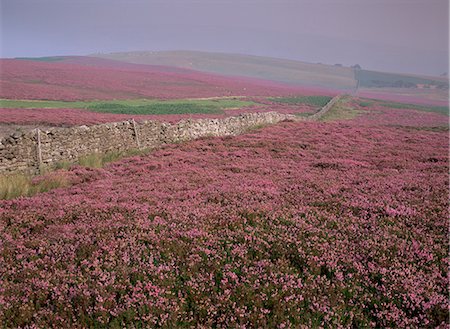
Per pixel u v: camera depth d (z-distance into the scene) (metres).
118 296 7.00
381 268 7.75
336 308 6.54
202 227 10.01
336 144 29.67
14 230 10.47
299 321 6.27
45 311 6.48
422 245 8.95
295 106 93.75
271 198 13.21
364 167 20.41
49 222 10.93
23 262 8.20
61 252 8.66
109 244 8.96
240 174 17.91
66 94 82.62
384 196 12.99
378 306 6.70
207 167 20.33
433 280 7.36
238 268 7.91
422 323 6.14
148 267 7.86
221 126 37.16
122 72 141.50
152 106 74.44
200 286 7.11
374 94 182.25
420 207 11.68
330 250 8.60
